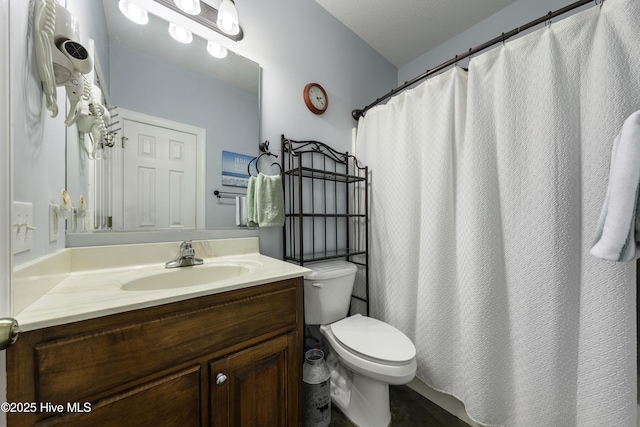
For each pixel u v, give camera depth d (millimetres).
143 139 1028
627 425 781
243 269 1030
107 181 952
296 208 1527
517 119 1026
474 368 1079
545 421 937
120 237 962
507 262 1053
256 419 779
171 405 618
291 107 1504
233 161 1264
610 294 813
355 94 1873
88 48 926
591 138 858
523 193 1005
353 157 1809
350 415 1203
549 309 933
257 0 1369
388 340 1160
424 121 1339
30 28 575
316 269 1388
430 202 1287
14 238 488
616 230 570
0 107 423
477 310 1077
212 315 692
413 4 1619
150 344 591
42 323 465
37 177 614
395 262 1502
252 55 1345
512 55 1046
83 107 846
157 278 896
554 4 1437
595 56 862
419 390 1402
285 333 861
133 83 1013
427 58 2059
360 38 1916
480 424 1063
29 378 461
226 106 1246
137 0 1040
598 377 826
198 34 1181
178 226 1100
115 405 541
